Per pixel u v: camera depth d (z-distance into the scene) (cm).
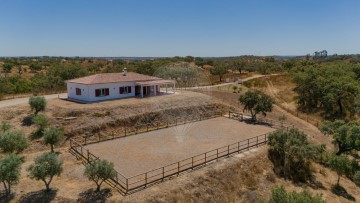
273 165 2947
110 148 3145
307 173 2934
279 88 7762
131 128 3816
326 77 6606
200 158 2862
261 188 2602
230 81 8525
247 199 2423
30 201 2044
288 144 2906
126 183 2180
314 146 3066
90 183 2317
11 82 6228
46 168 2131
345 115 5497
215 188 2428
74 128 3438
